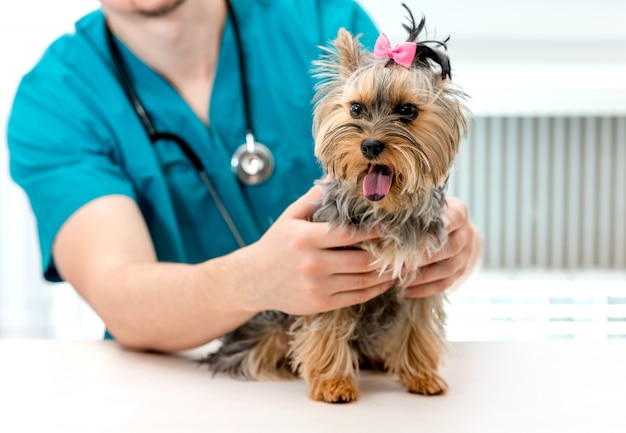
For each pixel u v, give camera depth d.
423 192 1.08
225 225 1.75
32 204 1.62
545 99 2.79
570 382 1.24
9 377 1.29
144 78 1.72
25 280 3.00
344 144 1.04
